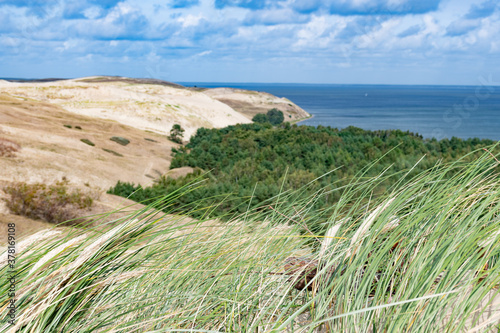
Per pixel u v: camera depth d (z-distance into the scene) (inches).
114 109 4579.2
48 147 2527.1
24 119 3228.3
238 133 3604.8
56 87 5137.8
